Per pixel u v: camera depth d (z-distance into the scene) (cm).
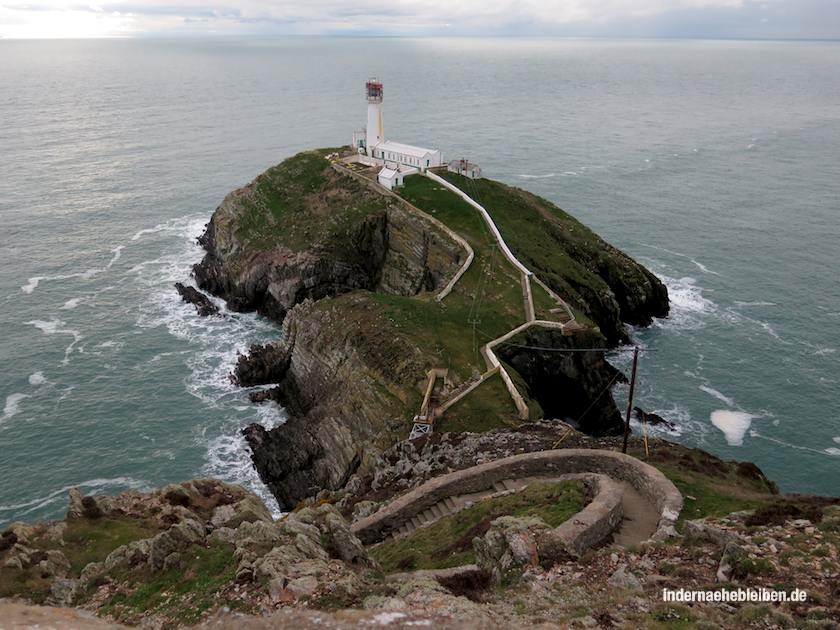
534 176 15438
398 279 8912
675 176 15550
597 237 9631
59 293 9250
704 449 6206
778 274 10006
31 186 13988
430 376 5675
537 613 1870
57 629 1925
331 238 8875
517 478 3559
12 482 5709
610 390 7025
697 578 2053
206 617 2055
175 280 9844
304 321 7144
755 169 16212
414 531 3225
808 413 6744
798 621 1752
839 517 2295
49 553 2823
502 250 8138
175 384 7256
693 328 8500
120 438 6334
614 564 2175
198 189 14175
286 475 5912
